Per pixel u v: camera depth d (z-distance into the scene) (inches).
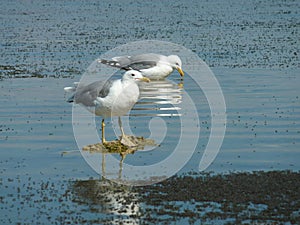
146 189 474.3
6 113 694.5
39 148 577.9
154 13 1544.0
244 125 637.9
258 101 733.9
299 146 567.5
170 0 1824.6
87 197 460.4
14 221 419.2
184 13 1530.5
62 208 440.8
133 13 1549.0
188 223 410.3
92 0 1849.2
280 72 892.6
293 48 1066.7
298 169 507.2
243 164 524.1
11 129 634.8
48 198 459.2
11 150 570.6
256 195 452.8
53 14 1550.2
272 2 1750.7
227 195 454.9
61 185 486.0
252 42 1128.8
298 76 864.3
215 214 422.6
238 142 584.4
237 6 1662.2
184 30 1268.5
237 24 1343.5
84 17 1487.5
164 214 425.7
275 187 466.9
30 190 475.8
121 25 1348.4
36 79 866.8
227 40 1151.0
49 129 636.1
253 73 889.5
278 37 1176.2
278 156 542.0
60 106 724.0
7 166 529.0
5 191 473.4
